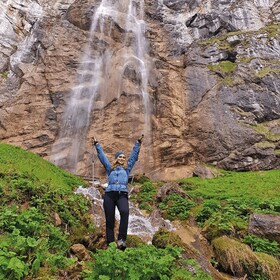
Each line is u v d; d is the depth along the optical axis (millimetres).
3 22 26250
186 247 7141
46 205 7824
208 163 18812
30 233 5992
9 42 25734
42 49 23578
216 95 20797
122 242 5562
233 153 18359
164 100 20688
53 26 25734
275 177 14672
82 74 21969
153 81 21906
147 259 4805
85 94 20938
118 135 19188
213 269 6875
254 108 19984
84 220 8086
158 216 10227
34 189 8273
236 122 19453
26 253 5031
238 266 6812
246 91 20531
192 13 28516
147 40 25266
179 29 26906
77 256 6117
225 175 16781
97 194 11305
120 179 5891
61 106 20359
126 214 5699
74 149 18859
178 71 23203
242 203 10305
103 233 7066
